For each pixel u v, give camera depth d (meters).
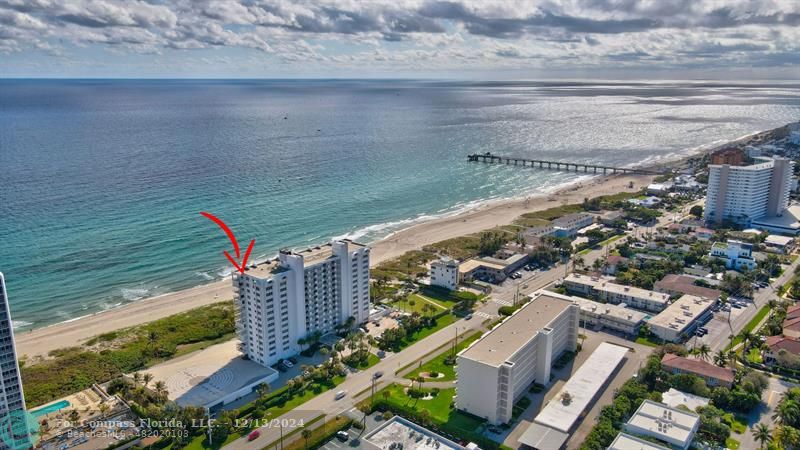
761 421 182.25
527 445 167.38
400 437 168.25
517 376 193.00
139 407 185.50
